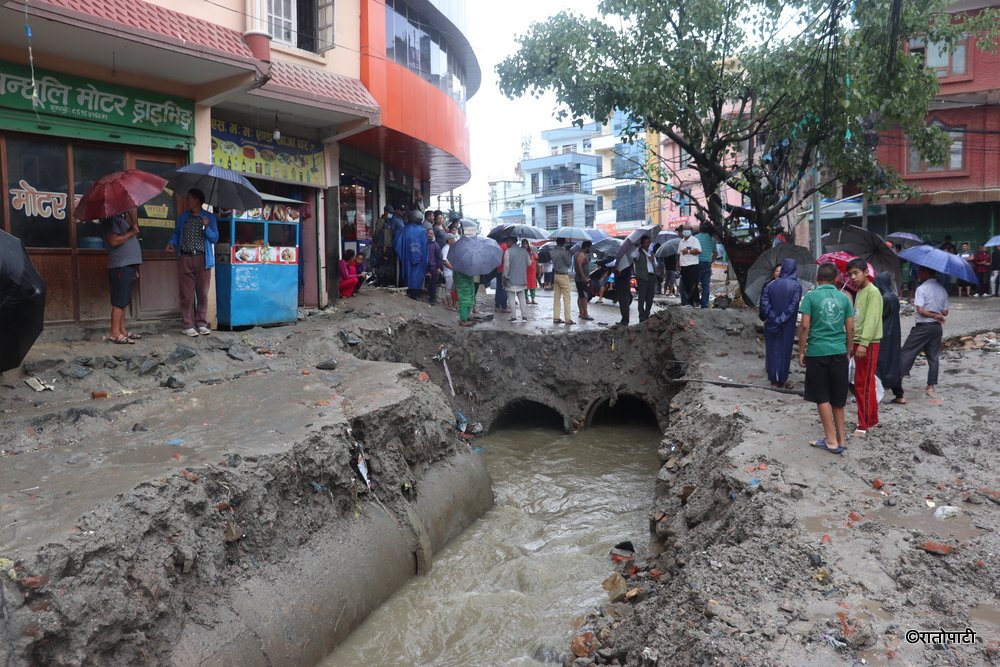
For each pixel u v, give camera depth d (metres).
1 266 6.21
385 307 14.67
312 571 6.30
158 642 4.79
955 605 4.48
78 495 5.13
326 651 6.09
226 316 10.95
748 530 5.77
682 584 5.40
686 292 17.06
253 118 12.99
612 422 15.52
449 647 6.44
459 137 20.06
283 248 11.66
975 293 22.70
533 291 18.94
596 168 55.75
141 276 10.41
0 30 8.24
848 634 4.19
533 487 11.27
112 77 9.79
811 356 7.09
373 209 19.72
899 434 7.57
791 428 7.88
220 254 10.98
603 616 6.49
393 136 16.19
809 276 12.30
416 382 10.03
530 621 6.81
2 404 7.19
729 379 10.94
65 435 6.65
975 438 7.43
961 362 11.48
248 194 10.14
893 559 5.04
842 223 27.44
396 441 8.38
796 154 16.88
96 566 4.53
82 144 9.65
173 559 5.14
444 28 19.64
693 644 4.34
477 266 14.34
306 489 6.71
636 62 15.05
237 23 11.37
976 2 24.38
